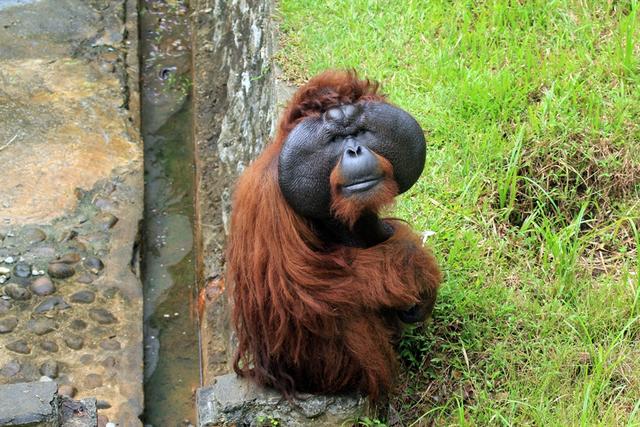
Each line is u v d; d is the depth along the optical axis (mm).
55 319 6066
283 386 4551
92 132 7512
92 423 4508
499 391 4477
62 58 8234
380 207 3959
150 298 6484
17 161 7188
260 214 4152
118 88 7969
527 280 4980
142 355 5910
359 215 4016
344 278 4172
